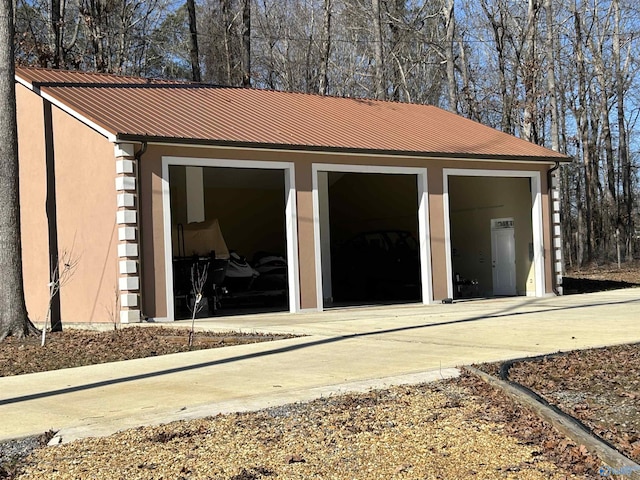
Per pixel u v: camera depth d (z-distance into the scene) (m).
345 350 10.69
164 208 16.03
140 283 15.65
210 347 11.84
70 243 16.95
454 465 5.30
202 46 40.34
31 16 32.88
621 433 6.02
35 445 6.07
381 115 23.11
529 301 19.52
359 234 27.44
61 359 11.16
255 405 7.07
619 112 40.69
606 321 13.42
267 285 22.03
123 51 33.47
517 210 22.62
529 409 6.65
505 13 35.34
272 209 29.36
